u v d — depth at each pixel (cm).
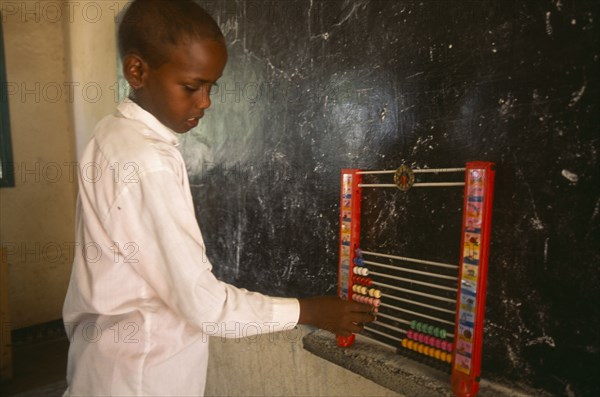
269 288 175
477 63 102
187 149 223
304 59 150
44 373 313
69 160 388
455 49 106
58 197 385
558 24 88
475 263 98
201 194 215
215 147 202
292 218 161
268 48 166
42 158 374
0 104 350
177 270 81
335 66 138
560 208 90
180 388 100
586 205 87
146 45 81
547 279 94
